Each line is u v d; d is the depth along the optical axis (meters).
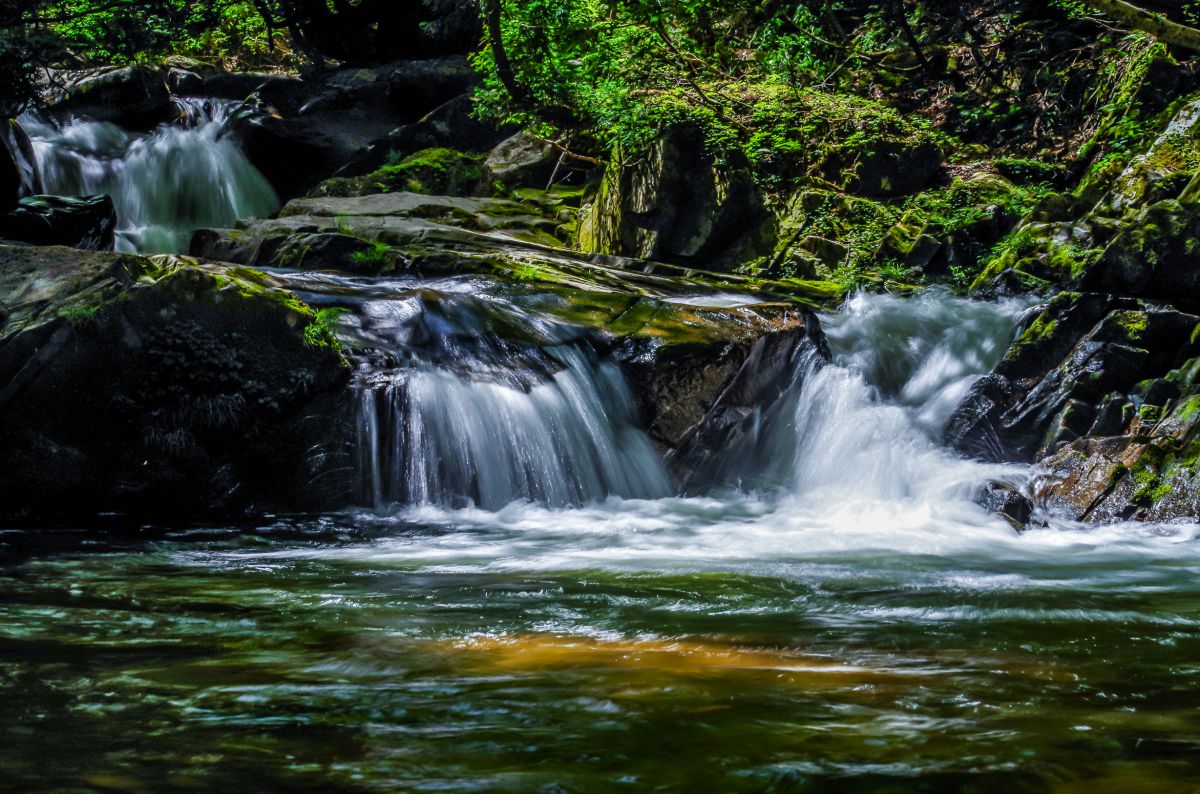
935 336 11.01
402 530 7.14
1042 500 8.02
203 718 2.76
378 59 24.00
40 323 7.66
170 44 16.09
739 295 11.69
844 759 2.47
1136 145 12.96
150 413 7.79
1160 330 9.19
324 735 2.62
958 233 13.27
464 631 3.92
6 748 2.50
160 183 19.52
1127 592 5.05
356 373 8.20
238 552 6.12
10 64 13.43
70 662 3.38
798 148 14.88
